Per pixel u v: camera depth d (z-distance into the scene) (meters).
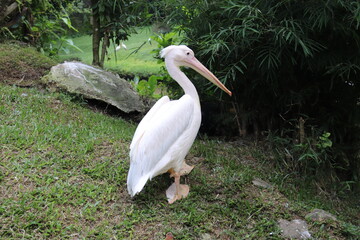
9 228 2.05
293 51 2.96
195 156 3.01
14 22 4.65
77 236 2.08
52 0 5.38
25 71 3.91
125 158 2.71
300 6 2.76
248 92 3.39
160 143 2.31
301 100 3.14
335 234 2.35
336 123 3.30
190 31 3.30
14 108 3.18
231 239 2.21
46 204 2.23
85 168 2.54
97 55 4.68
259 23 2.83
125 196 2.39
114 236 2.10
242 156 3.21
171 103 2.47
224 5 3.00
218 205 2.42
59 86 3.67
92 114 3.46
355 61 2.88
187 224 2.25
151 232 2.17
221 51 3.05
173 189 2.50
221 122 3.88
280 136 3.39
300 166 3.05
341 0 2.64
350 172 3.25
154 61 6.73
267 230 2.29
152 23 3.99
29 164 2.49
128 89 4.01
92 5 4.54
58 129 2.94
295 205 2.54
